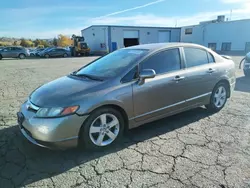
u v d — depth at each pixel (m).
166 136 3.49
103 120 3.04
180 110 3.89
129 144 3.26
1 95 6.50
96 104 2.88
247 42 28.98
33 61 21.27
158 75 3.52
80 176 2.55
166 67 3.66
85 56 31.08
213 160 2.78
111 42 35.78
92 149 3.03
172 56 3.76
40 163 2.83
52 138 2.70
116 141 3.22
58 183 2.43
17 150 3.15
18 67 15.21
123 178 2.48
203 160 2.78
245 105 4.94
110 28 35.28
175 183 2.37
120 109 3.17
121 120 3.21
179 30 40.06
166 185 2.34
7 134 3.67
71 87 3.09
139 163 2.77
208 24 33.25
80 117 2.80
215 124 3.91
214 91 4.39
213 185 2.32
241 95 5.81
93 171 2.63
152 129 3.77
